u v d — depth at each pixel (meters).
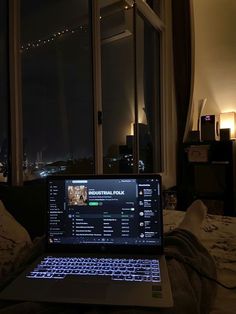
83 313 0.64
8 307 0.62
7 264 0.91
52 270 0.81
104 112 2.41
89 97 2.28
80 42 2.19
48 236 0.97
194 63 3.45
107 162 2.45
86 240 0.95
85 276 0.77
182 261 0.82
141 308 0.62
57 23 1.96
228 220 1.57
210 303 0.72
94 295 0.67
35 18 1.76
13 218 1.16
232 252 1.10
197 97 3.60
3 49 1.56
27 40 1.70
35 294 0.68
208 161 3.15
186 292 0.67
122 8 2.68
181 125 3.49
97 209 0.97
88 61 2.27
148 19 3.12
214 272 0.83
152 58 3.31
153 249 0.92
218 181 3.35
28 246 1.04
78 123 2.16
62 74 2.01
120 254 0.92
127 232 0.95
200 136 3.32
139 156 2.96
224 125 3.39
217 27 3.48
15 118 1.57
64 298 0.66
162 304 0.62
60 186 1.00
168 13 3.46
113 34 2.56
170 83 3.46
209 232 1.34
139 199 0.97
